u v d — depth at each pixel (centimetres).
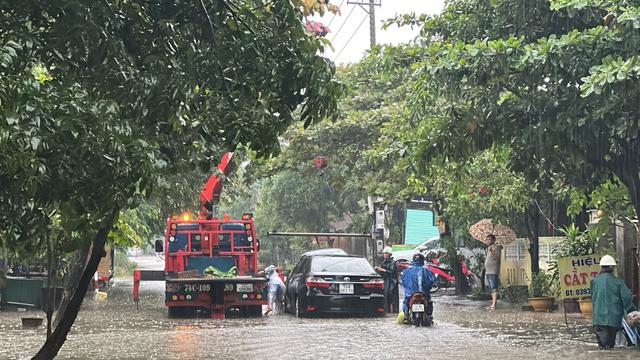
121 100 650
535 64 1407
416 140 1608
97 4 639
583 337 1593
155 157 609
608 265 1423
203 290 2161
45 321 2055
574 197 1991
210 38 706
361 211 5191
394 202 3038
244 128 682
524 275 2742
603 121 1448
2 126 495
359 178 3419
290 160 3256
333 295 2131
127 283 4662
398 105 3177
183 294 2158
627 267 1892
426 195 3956
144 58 692
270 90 713
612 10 1395
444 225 3184
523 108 1519
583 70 1404
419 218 4903
